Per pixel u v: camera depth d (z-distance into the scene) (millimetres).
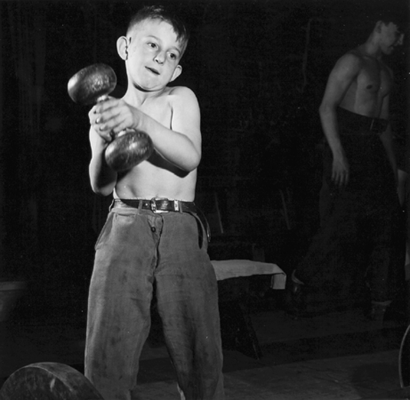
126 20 7031
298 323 6465
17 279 6461
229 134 7312
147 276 2457
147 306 2467
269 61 7430
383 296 6980
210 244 6734
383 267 7207
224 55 7363
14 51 6703
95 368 2428
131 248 2441
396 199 7465
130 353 2447
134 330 2445
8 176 6695
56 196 6789
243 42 7406
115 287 2428
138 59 2477
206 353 2498
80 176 6879
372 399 1834
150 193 2504
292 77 7480
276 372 4504
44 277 6523
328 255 7328
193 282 2482
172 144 2303
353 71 7426
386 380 4355
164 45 2467
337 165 7457
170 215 2484
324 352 5180
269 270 4883
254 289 4973
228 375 4391
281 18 7457
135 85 2539
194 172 2592
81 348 5297
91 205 6871
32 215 6711
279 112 7484
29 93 6773
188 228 2512
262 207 7332
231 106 7344
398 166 7578
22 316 6211
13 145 6715
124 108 2139
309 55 7480
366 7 7465
